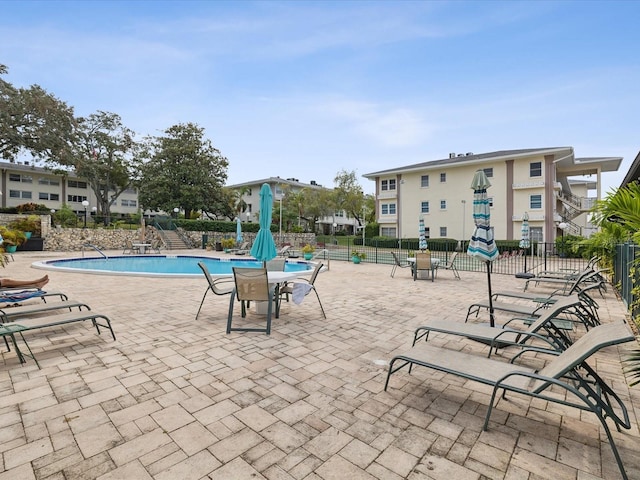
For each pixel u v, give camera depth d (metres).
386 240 33.12
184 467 2.14
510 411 2.89
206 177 34.44
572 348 2.62
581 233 28.38
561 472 2.14
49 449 2.31
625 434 2.56
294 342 4.62
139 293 8.13
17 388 3.20
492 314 4.77
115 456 2.24
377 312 6.41
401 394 3.17
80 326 5.31
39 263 13.32
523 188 27.36
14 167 38.91
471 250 4.80
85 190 44.22
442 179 31.86
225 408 2.87
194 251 25.12
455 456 2.29
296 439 2.46
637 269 5.05
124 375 3.51
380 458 2.26
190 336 4.83
